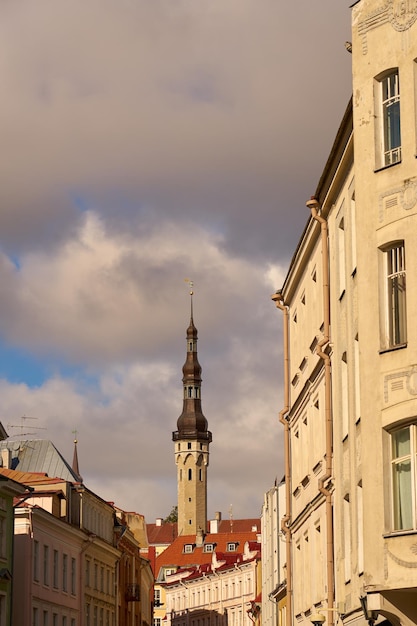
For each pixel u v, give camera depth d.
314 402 44.06
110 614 96.50
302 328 48.22
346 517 36.69
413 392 28.69
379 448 29.47
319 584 42.94
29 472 87.81
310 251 45.12
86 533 84.81
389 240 30.03
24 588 69.75
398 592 28.89
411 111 29.83
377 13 31.34
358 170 31.38
